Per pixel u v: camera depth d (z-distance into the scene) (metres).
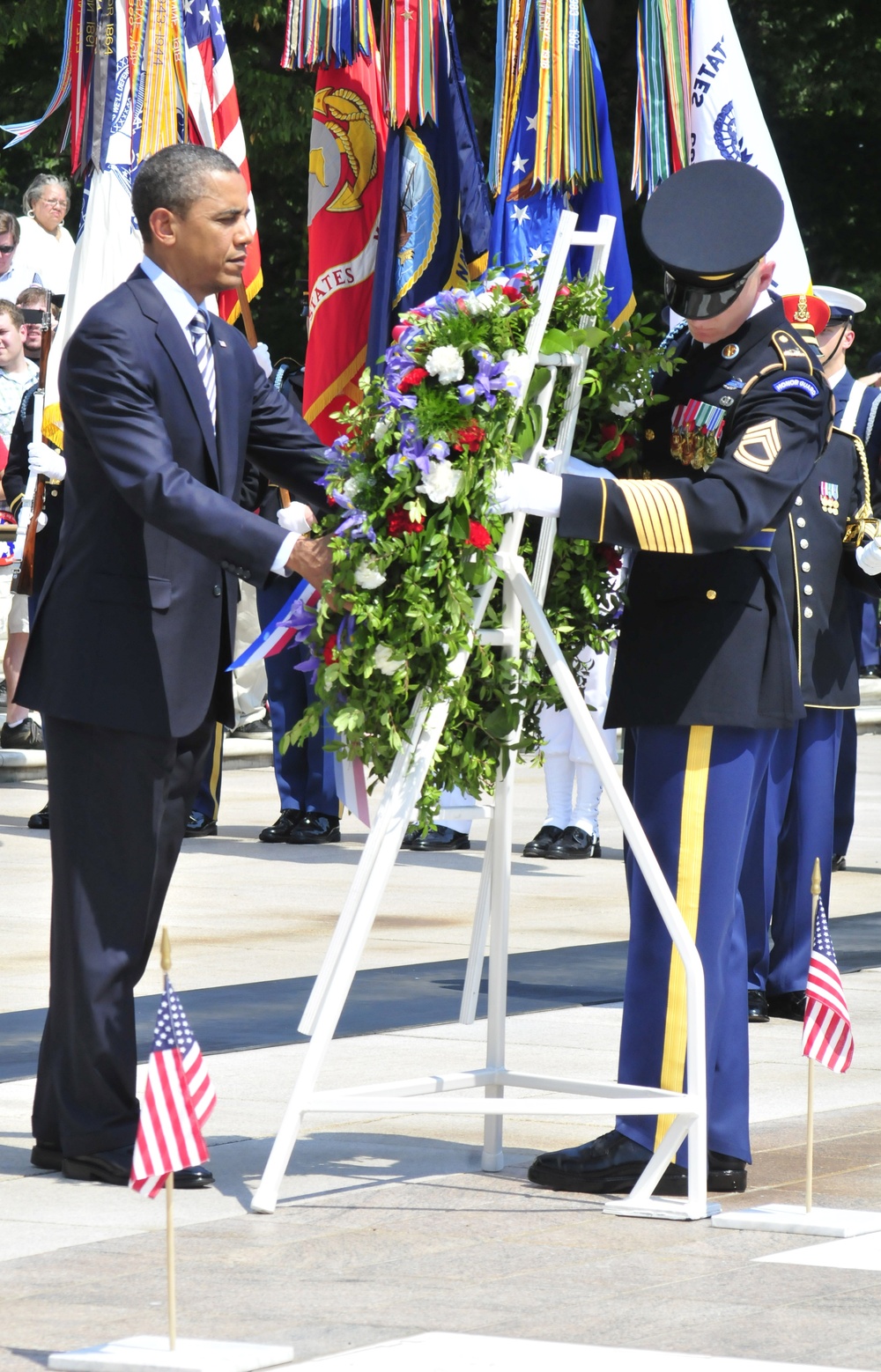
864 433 30.11
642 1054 18.17
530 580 18.02
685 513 17.12
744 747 18.06
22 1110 20.78
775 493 17.38
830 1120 20.55
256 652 17.83
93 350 18.08
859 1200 17.61
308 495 19.67
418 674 17.39
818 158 100.81
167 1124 13.70
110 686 18.27
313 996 17.67
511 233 33.94
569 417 17.97
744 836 18.30
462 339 16.91
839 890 36.00
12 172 95.19
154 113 34.00
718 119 33.25
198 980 26.83
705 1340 13.91
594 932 31.38
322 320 37.28
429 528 16.89
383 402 17.08
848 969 28.44
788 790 26.31
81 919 18.42
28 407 45.34
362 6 35.03
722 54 33.22
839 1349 13.76
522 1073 18.58
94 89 34.06
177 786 19.00
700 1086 17.38
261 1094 21.11
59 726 18.61
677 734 18.03
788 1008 26.92
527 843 41.75
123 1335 14.09
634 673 18.17
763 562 18.12
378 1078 21.55
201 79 34.56
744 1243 16.39
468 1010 18.91
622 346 18.11
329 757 40.81
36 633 18.83
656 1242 16.42
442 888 35.59
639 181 33.50
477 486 16.88
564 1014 25.25
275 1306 14.70
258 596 40.09
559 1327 14.20
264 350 34.88
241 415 19.08
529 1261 15.84
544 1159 18.20
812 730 26.86
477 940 18.92
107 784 18.45
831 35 96.56
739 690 17.84
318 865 38.03
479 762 18.03
